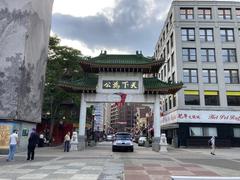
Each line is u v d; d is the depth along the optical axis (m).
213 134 38.94
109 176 10.26
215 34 42.66
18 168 12.12
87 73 31.66
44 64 26.17
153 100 29.03
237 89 40.69
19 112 20.36
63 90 32.31
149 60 30.14
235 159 19.17
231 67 41.44
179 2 44.25
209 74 41.44
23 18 21.50
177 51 41.97
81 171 11.34
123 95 28.94
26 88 21.56
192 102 40.22
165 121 48.38
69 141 24.47
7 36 21.08
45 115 36.47
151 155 21.83
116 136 27.56
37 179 9.27
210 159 18.91
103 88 29.33
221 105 39.88
